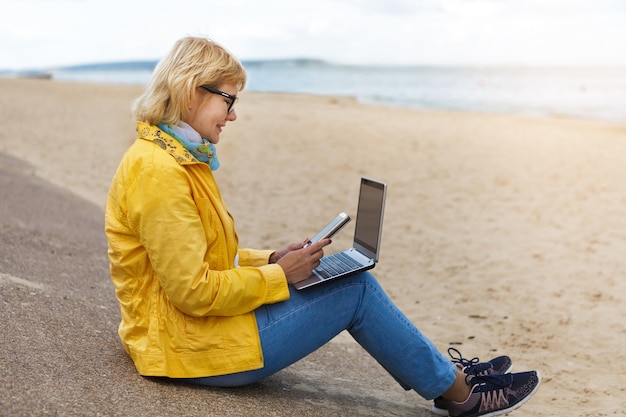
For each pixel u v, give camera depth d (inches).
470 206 355.6
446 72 3181.6
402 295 214.8
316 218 322.0
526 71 3253.0
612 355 164.7
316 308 96.7
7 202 253.6
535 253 267.1
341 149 538.9
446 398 105.3
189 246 87.4
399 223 317.1
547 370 155.2
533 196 382.6
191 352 93.2
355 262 101.9
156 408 89.7
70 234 222.5
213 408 93.0
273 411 97.8
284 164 470.0
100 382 94.0
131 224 90.7
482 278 233.9
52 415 81.5
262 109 869.2
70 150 504.7
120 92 1147.3
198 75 90.6
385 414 111.0
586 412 130.7
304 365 136.0
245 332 93.4
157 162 88.1
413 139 604.1
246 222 309.3
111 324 125.8
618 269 243.9
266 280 93.0
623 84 1966.0
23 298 124.8
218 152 511.5
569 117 968.9
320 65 4284.0
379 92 1713.8
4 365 91.4
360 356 152.5
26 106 832.9
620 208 352.5
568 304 205.8
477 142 594.9
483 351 167.5
